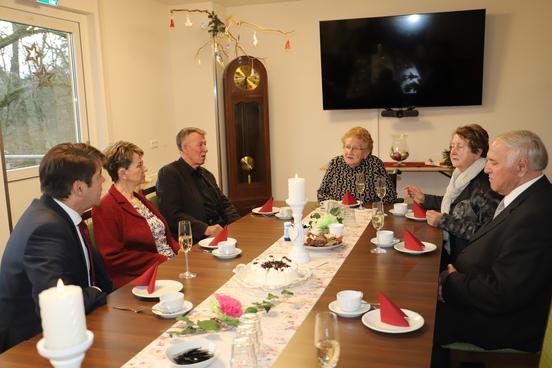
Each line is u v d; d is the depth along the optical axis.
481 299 1.65
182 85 5.08
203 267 1.82
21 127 3.43
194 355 1.12
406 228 2.35
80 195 1.64
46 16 3.54
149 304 1.48
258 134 5.10
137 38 4.48
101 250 2.11
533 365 1.71
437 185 4.90
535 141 1.76
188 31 4.97
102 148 4.09
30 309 1.53
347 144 3.07
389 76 4.71
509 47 4.52
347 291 1.42
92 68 4.00
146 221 2.30
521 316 1.68
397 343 1.19
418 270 1.74
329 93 4.89
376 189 2.47
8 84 3.30
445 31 4.51
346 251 1.99
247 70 4.95
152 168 4.77
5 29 3.25
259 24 5.12
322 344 1.04
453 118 4.75
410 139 4.87
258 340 1.10
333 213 2.43
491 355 1.76
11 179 3.30
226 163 5.24
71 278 1.51
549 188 1.72
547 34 4.43
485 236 1.84
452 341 1.77
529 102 4.55
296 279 1.59
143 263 2.19
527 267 1.58
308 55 5.04
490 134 4.68
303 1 4.96
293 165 5.28
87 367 1.10
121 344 1.21
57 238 1.50
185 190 2.91
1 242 3.12
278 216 2.64
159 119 4.86
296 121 5.19
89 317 1.39
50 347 0.73
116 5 4.17
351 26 4.70
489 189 2.26
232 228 2.44
